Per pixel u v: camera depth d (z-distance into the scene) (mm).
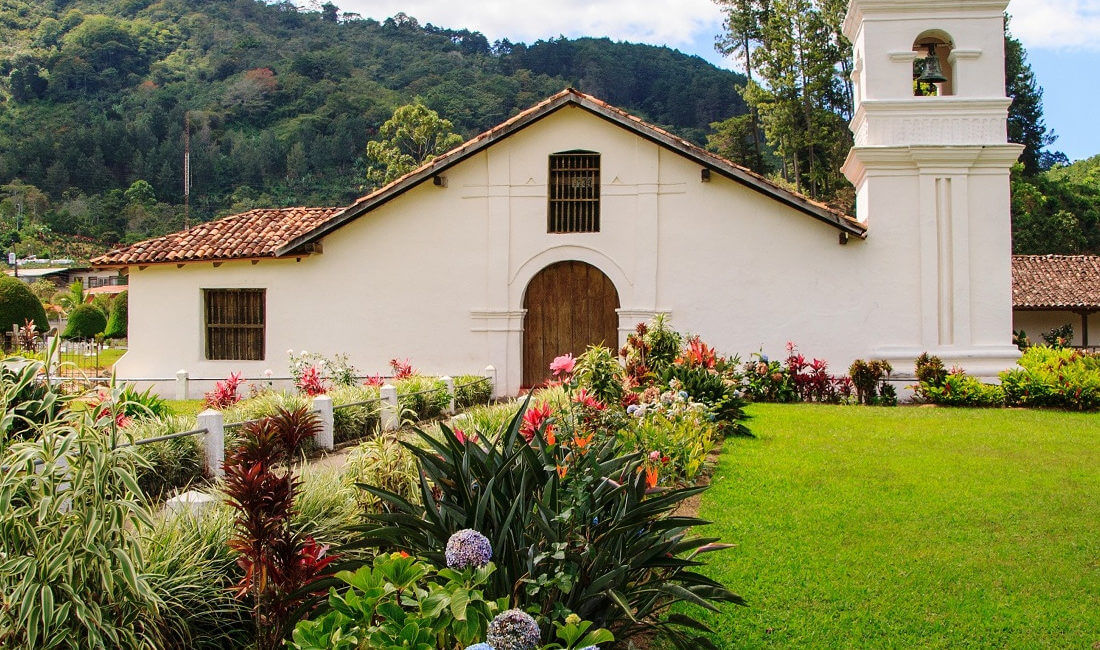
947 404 14594
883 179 16156
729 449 10086
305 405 10594
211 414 8703
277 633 4207
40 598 3744
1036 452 9922
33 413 4766
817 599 5469
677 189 16875
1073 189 49562
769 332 16500
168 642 4293
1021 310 29781
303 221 19109
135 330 18359
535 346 17453
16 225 68438
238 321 18234
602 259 17094
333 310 17844
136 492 4043
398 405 8930
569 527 4105
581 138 17203
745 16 44094
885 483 8344
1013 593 5574
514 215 17406
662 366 12516
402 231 17734
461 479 4430
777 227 16531
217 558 4832
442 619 3340
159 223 67438
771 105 41750
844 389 15250
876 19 16375
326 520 5625
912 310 16062
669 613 5184
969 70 16125
